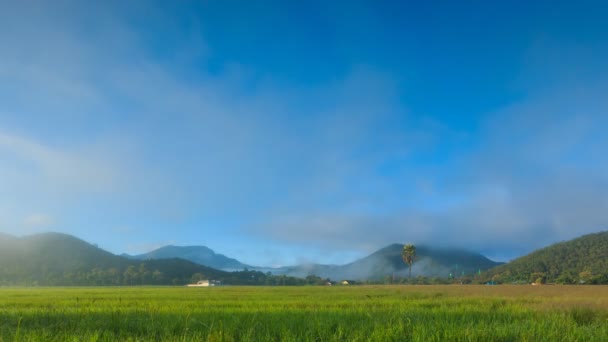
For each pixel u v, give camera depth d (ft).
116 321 41.45
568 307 59.47
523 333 34.71
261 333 35.14
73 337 32.09
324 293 147.13
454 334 34.27
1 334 34.27
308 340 32.32
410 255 427.33
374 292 150.30
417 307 68.33
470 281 581.94
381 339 32.83
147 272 644.69
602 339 34.24
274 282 612.70
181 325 38.58
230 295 133.90
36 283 579.07
